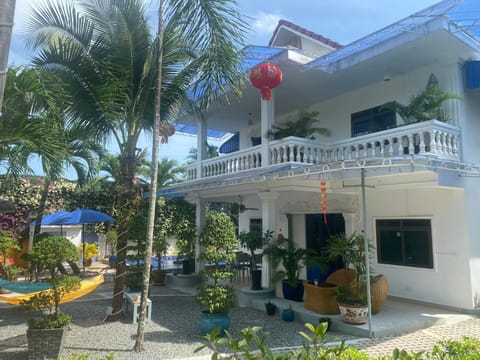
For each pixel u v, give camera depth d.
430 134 8.38
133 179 8.99
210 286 7.67
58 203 18.33
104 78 8.20
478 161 9.63
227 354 6.34
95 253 21.62
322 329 3.34
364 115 12.38
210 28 7.09
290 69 10.88
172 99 8.82
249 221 17.59
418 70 10.74
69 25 8.00
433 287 9.63
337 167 7.18
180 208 20.34
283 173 8.41
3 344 7.03
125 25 7.91
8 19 2.75
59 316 6.40
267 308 9.28
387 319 8.20
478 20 8.53
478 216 9.39
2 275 11.80
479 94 10.04
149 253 6.80
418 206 10.04
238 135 19.16
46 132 5.93
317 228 13.34
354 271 9.24
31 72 5.91
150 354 6.37
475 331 7.72
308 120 11.48
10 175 9.27
